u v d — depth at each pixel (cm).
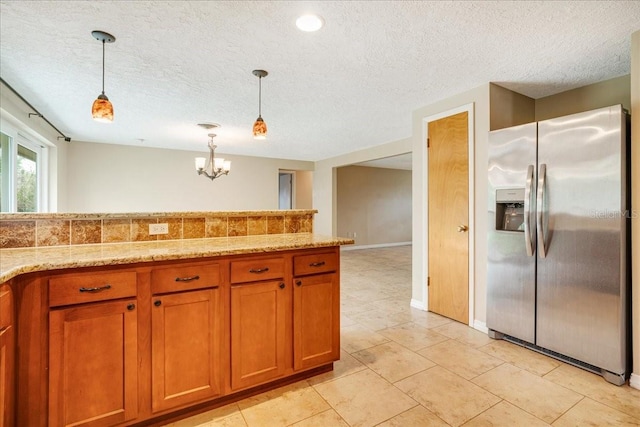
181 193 628
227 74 270
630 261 205
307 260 200
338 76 273
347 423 165
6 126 324
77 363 142
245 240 211
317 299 205
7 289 124
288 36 208
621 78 269
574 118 214
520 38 209
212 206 660
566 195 219
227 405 180
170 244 191
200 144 577
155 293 156
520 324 247
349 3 173
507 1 171
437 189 330
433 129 336
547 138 228
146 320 155
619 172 196
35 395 134
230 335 176
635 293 197
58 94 316
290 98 329
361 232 870
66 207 524
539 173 231
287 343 195
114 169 566
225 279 174
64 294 138
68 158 529
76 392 142
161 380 159
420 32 202
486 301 278
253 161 707
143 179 591
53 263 133
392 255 750
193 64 250
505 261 256
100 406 146
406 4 174
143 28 198
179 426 162
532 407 177
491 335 271
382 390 194
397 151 554
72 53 231
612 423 164
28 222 173
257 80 281
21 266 126
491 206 266
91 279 143
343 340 268
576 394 189
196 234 215
